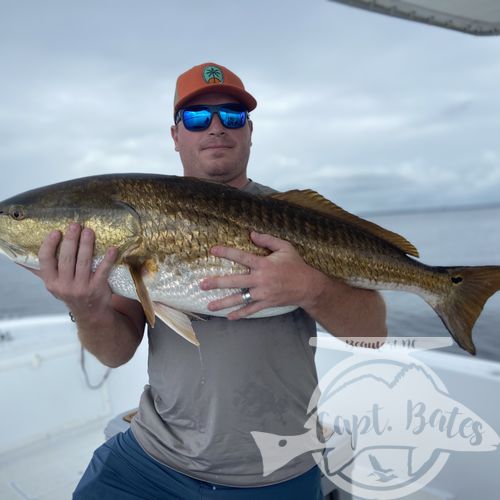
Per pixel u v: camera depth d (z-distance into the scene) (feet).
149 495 2.63
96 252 2.50
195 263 2.55
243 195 2.66
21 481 4.32
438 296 2.90
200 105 3.04
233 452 2.51
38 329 5.83
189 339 2.42
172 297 2.57
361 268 2.78
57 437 4.98
